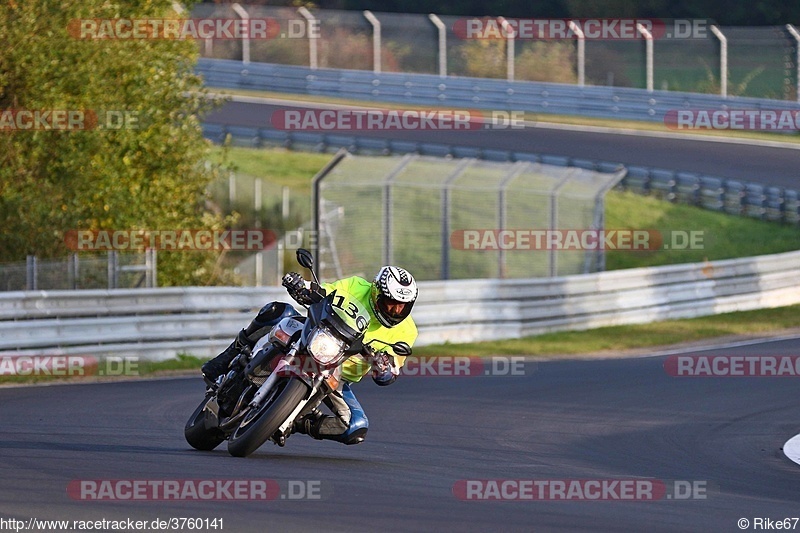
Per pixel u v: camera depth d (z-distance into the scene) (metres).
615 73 145.38
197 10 140.62
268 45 146.88
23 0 66.62
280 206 104.75
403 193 99.56
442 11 184.25
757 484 26.77
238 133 124.19
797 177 120.00
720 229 111.56
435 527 19.19
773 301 85.88
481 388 46.16
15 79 67.56
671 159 123.31
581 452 31.08
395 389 45.59
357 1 186.38
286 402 24.81
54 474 22.48
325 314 24.75
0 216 65.62
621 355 61.59
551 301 70.44
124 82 71.88
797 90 139.75
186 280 73.69
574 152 122.25
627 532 19.58
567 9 181.38
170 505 19.89
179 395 40.88
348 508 20.41
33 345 48.59
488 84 136.50
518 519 20.33
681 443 33.66
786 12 180.00
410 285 25.09
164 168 73.12
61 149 69.19
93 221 70.25
